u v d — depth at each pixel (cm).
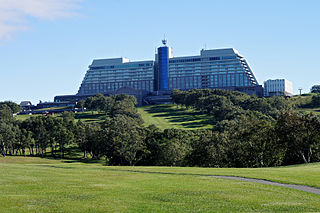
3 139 17725
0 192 4166
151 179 5425
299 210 3441
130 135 13212
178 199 3897
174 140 13000
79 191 4322
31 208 3450
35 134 19450
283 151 10644
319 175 5556
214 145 11162
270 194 4169
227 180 5272
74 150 19875
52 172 6253
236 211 3412
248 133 10825
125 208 3494
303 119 10306
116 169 7219
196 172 6444
